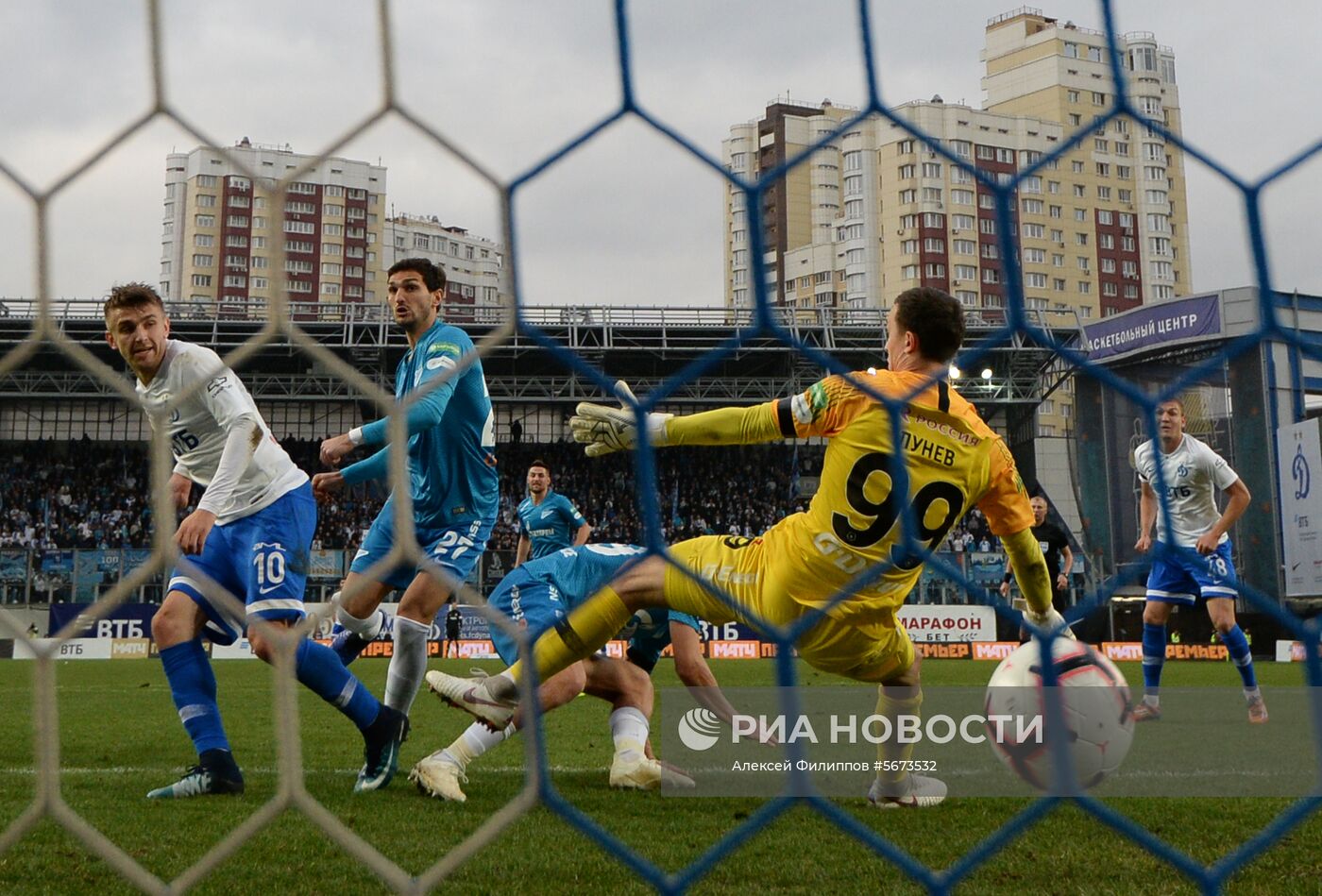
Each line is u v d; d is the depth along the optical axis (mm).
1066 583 10430
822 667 3314
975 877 2533
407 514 1187
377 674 13492
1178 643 19594
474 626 23016
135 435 33312
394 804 3523
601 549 3934
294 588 3855
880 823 3229
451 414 4262
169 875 2531
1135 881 2500
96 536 31109
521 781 4168
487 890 2396
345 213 60750
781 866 2629
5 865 2623
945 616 20062
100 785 4062
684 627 4137
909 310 3197
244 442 3613
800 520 3170
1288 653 17375
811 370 29172
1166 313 22484
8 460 32281
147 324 3658
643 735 4039
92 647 20891
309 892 2385
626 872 2553
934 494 3150
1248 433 20234
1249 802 3705
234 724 6734
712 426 3164
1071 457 26562
